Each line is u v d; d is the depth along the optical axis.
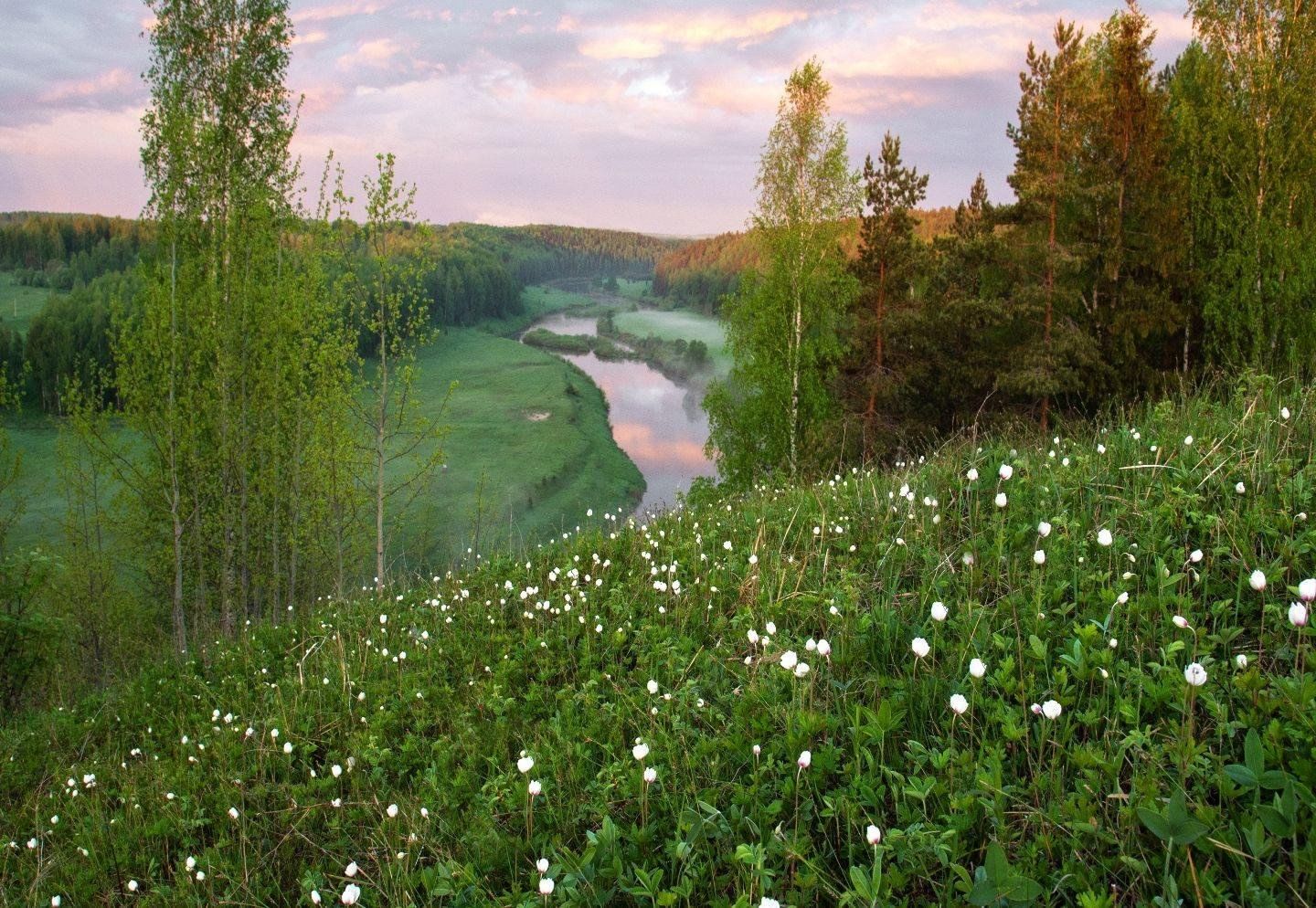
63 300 80.25
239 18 23.50
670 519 9.38
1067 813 2.71
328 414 24.00
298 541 25.22
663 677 4.98
